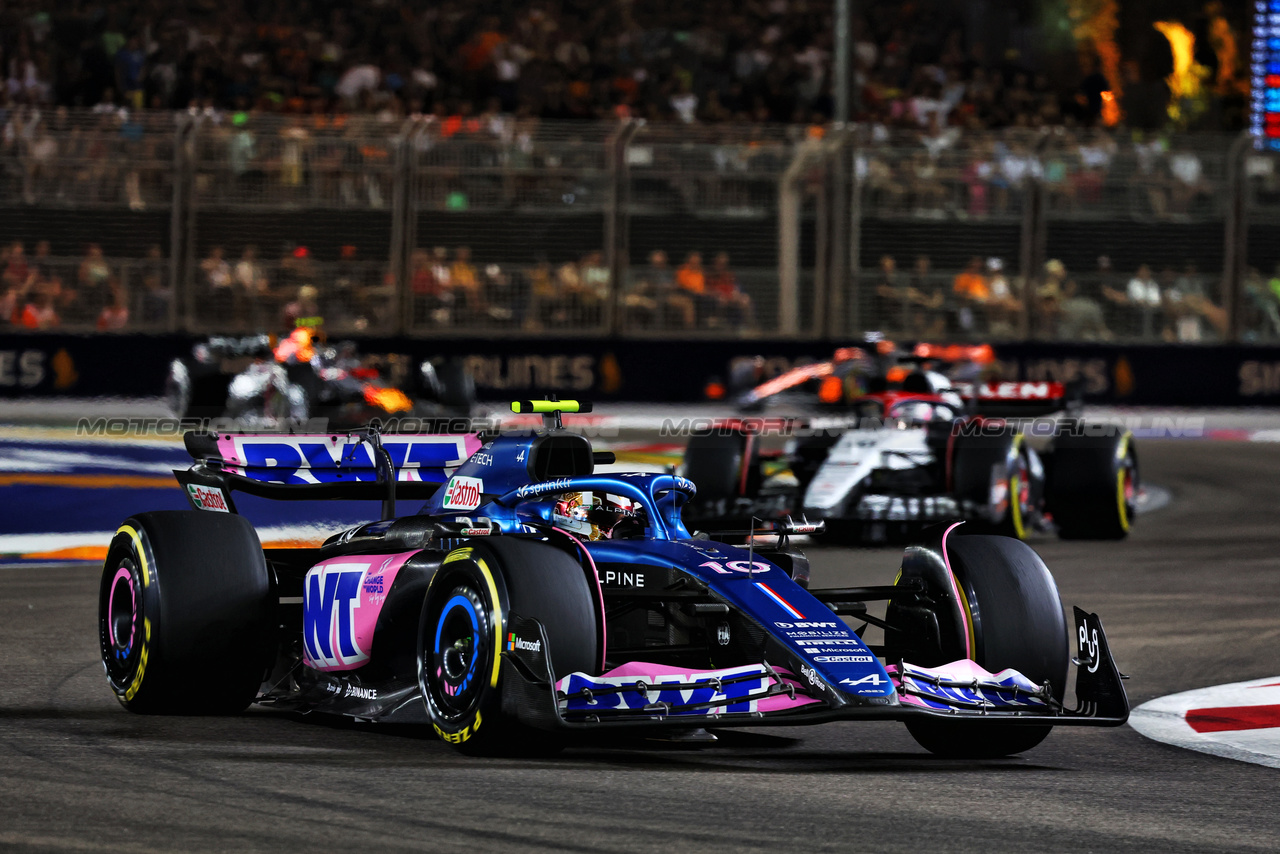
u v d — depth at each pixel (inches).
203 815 737.6
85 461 2493.8
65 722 984.9
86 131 3368.6
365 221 3452.3
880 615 1549.0
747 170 3526.1
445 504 1047.6
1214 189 3553.2
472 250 3499.0
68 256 3385.8
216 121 3405.5
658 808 763.4
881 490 1968.5
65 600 1512.1
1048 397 2148.1
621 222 3516.2
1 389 3383.4
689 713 837.2
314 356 2721.5
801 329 3565.5
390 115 4306.1
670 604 954.1
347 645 997.2
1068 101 4672.7
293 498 1163.9
